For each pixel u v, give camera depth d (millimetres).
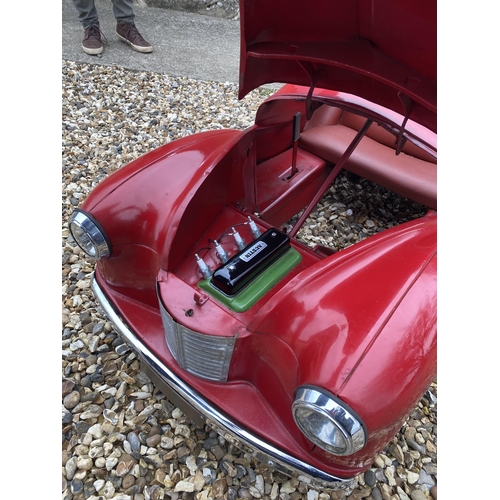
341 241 2549
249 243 1582
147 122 3393
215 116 3602
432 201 2262
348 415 967
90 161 2924
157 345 1454
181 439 1573
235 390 1336
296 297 1201
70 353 1821
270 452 1223
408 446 1670
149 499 1435
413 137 1877
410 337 1068
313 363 1051
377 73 1179
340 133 2525
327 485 1197
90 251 1489
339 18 1153
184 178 1553
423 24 1024
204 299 1296
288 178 2213
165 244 1388
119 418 1623
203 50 4711
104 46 4352
